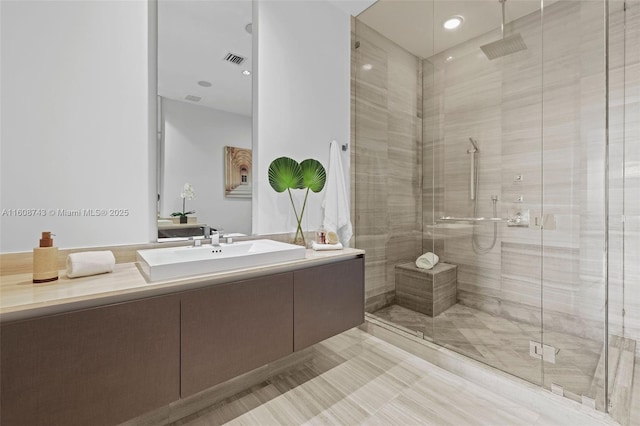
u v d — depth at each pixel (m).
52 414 0.85
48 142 1.23
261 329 1.34
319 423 1.34
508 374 1.58
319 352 2.02
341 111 2.44
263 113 1.94
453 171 2.16
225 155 1.79
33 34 1.19
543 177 1.74
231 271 1.24
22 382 0.81
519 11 1.87
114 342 0.96
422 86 2.31
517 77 1.87
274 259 1.43
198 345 1.15
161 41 1.55
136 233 1.46
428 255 2.21
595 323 1.47
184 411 1.41
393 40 2.39
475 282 1.99
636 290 1.80
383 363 1.88
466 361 1.72
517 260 1.80
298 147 2.13
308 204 2.21
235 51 1.82
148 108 1.50
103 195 1.36
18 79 1.17
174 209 1.61
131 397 0.99
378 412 1.41
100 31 1.35
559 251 1.64
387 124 2.44
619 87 1.81
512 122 1.89
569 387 1.40
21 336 0.80
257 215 1.93
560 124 1.69
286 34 2.05
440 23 2.20
